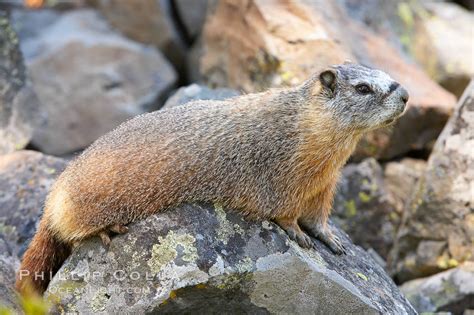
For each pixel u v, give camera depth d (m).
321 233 10.38
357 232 15.14
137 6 20.39
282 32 16.16
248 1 16.84
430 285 13.16
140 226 9.51
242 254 9.30
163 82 20.11
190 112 10.18
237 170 9.74
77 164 10.07
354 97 9.87
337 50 15.84
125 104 19.61
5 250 11.47
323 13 16.80
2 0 20.34
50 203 10.20
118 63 19.86
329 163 9.93
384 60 17.05
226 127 9.90
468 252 13.22
